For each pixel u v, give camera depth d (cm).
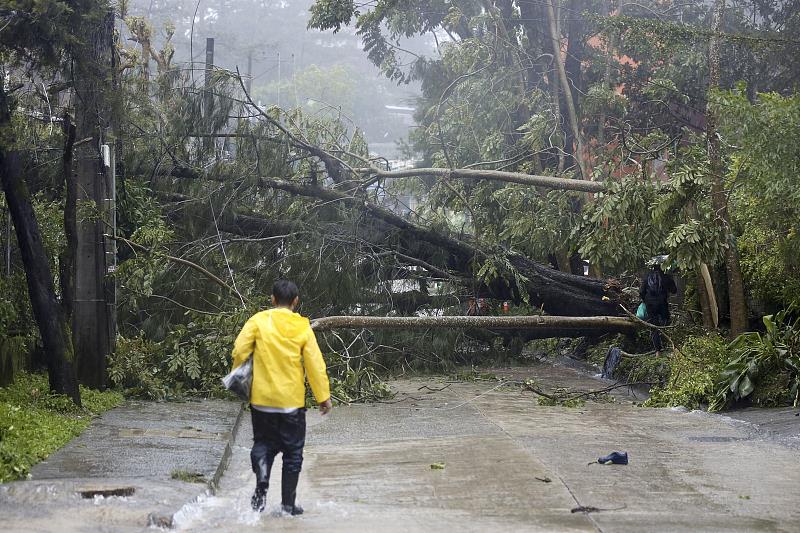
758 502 770
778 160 1286
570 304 2041
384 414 1368
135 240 1611
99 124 1386
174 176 1842
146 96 1611
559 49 2516
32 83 1293
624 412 1378
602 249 1627
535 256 2045
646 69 2628
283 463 725
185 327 1581
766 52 2166
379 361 1881
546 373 2020
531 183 1858
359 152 2098
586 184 1781
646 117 2664
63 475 804
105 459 894
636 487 826
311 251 1802
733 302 1546
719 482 851
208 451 968
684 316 1856
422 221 2028
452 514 723
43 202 1606
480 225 2059
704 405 1412
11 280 1435
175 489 767
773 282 1578
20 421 1006
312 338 733
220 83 1847
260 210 1875
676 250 1506
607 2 2719
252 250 1805
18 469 787
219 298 1680
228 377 724
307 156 1956
